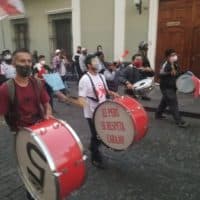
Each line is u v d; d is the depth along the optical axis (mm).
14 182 3990
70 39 13398
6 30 16297
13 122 2943
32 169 2775
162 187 3783
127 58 11164
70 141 2664
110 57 11734
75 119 7023
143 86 6480
